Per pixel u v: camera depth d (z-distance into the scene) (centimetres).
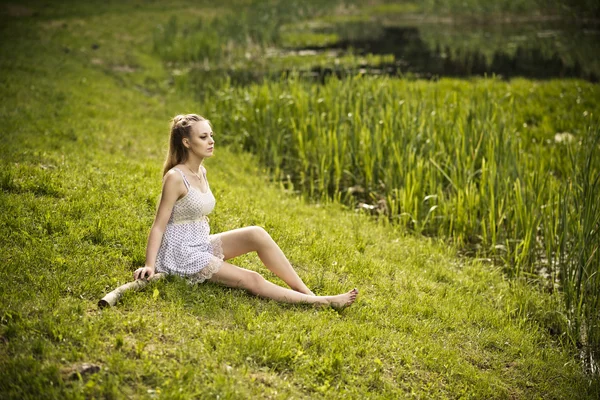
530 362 489
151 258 460
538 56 2162
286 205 799
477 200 790
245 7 3428
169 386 350
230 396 352
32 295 423
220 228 607
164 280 468
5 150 723
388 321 494
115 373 355
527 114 1335
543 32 2697
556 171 983
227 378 368
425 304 544
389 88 1230
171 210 470
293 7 3572
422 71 1939
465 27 3030
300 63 2122
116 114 1174
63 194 609
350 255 623
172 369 368
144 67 1934
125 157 845
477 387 438
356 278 574
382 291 559
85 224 549
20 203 562
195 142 474
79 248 505
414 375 432
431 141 916
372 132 970
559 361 502
